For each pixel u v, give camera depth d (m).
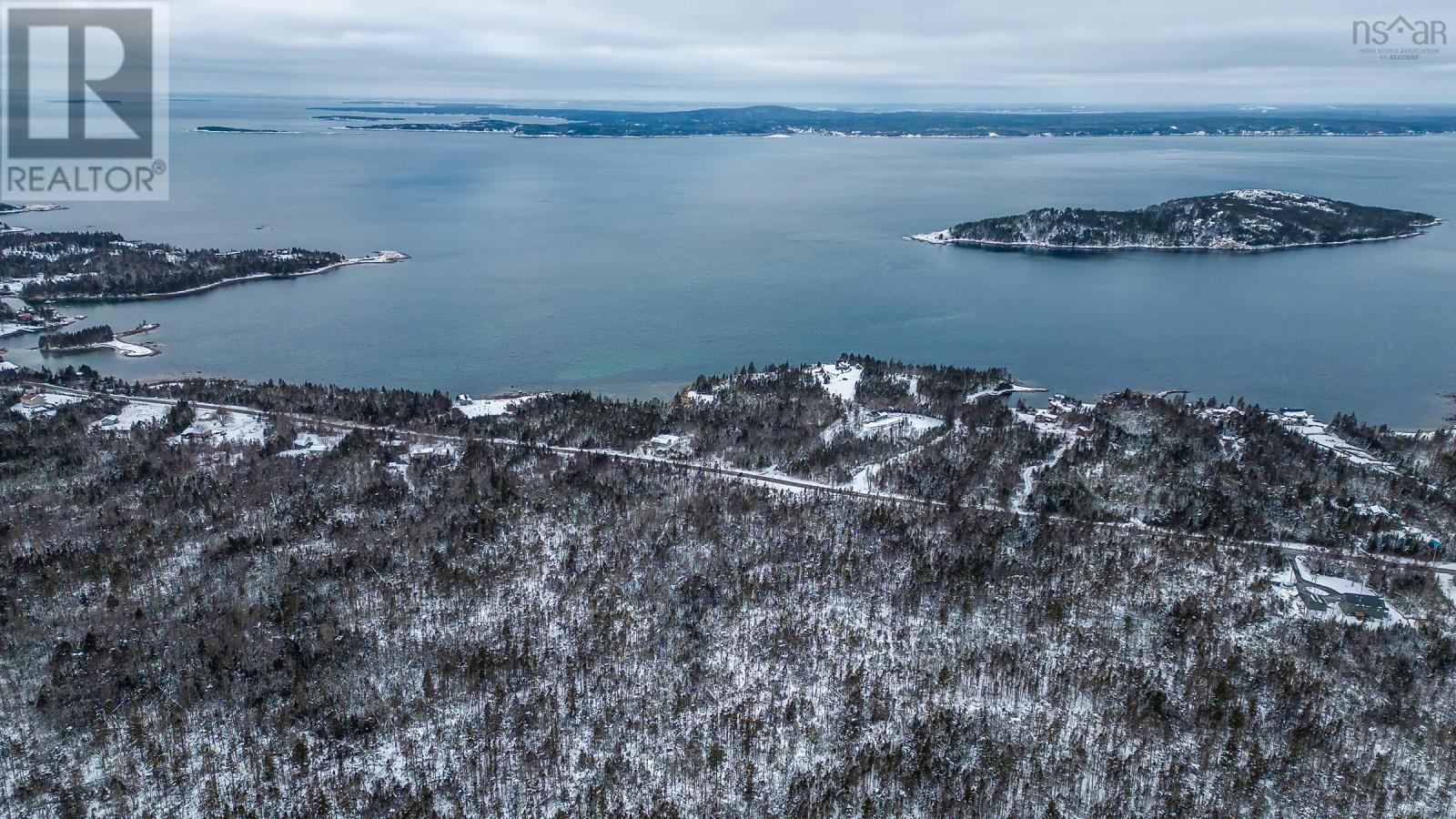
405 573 94.00
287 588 90.12
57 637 82.31
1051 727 73.56
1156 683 78.88
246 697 76.12
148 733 72.00
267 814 64.81
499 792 67.62
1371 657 81.38
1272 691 78.00
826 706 76.38
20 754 69.50
